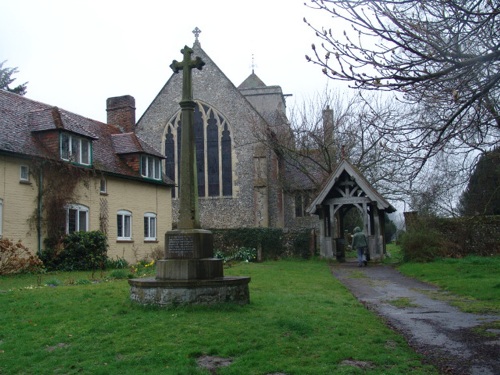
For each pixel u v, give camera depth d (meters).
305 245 26.69
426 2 6.36
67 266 19.94
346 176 24.14
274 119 38.69
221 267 9.67
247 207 35.31
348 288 13.59
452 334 7.61
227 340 6.96
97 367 6.07
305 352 6.48
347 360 6.22
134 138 27.11
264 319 8.13
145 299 9.13
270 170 36.06
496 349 6.69
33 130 20.88
